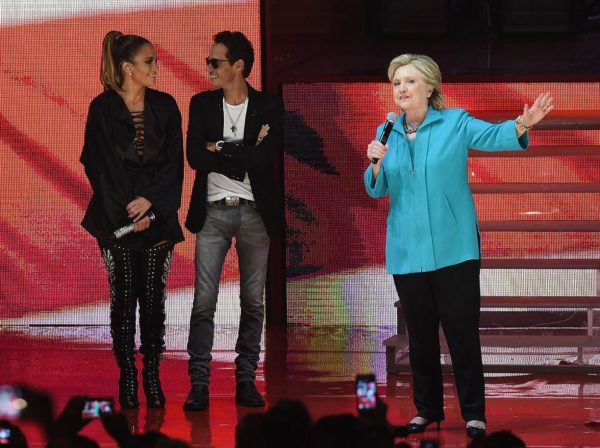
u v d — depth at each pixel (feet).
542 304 80.33
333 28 135.13
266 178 64.85
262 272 66.39
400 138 58.75
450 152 57.52
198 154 63.72
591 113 87.45
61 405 67.10
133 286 65.41
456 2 150.51
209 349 66.03
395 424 61.16
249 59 64.95
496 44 147.13
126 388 65.51
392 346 76.13
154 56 64.13
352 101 91.81
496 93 91.40
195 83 87.20
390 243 59.31
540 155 86.89
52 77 88.99
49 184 90.48
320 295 93.25
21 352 83.51
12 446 41.91
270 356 82.94
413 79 57.67
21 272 91.61
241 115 65.16
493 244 90.94
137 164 64.28
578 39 149.28
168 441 39.09
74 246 91.20
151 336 66.18
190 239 90.17
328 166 92.27
